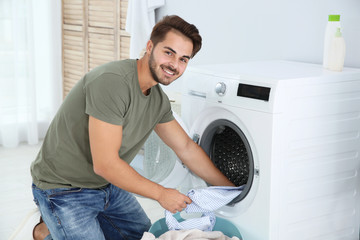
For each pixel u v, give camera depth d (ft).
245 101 5.94
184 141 6.39
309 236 6.32
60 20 13.73
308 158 6.06
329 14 7.30
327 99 6.08
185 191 7.25
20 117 13.33
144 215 6.91
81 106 5.44
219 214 6.55
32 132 13.14
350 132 6.47
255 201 5.99
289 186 5.96
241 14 8.79
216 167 6.77
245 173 6.69
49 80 13.98
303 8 7.67
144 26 10.30
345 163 6.52
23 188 9.91
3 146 12.88
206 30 9.62
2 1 12.28
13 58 12.54
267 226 5.88
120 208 6.55
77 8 13.08
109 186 6.21
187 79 7.02
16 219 8.44
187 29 5.16
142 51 10.93
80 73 13.39
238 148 6.72
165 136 6.36
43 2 13.65
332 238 6.60
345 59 7.27
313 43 7.59
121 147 5.78
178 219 6.67
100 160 5.23
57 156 5.66
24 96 13.03
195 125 6.95
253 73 6.15
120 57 11.96
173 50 5.14
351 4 7.01
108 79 5.16
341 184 6.53
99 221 6.75
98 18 12.42
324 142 6.18
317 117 6.01
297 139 5.89
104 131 5.13
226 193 6.20
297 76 5.88
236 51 9.02
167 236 5.69
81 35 13.09
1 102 12.62
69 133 5.56
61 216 5.68
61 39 13.85
